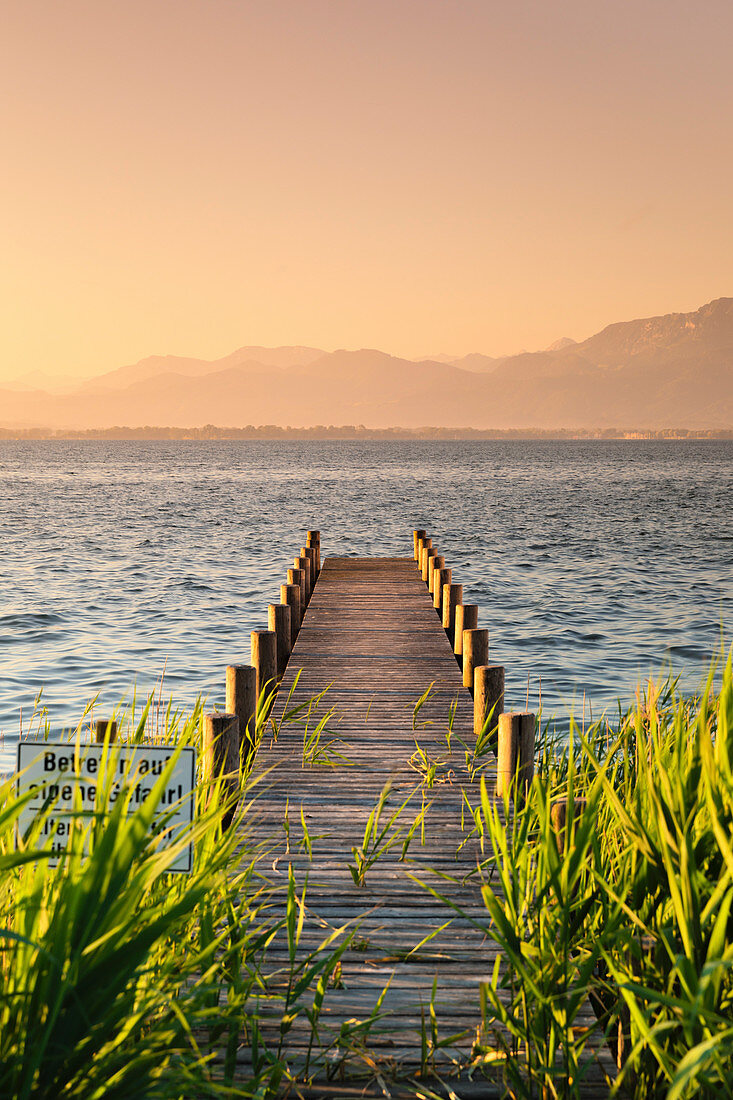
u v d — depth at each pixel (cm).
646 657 1410
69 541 3173
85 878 218
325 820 526
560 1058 315
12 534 3397
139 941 220
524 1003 298
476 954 381
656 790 302
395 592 1392
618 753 643
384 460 13625
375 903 425
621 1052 308
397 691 816
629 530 3600
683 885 250
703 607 1873
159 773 326
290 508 4769
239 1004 277
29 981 223
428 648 995
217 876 317
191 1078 236
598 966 354
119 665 1338
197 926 334
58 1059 212
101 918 219
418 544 1803
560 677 1283
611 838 384
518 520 4056
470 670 813
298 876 452
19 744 326
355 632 1085
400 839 498
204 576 2352
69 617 1730
